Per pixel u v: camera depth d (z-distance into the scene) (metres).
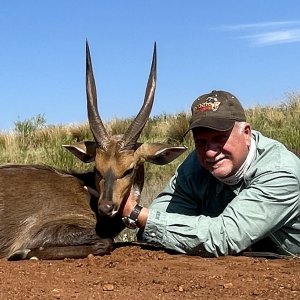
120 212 2.13
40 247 2.14
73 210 2.24
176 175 2.17
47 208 2.22
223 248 1.92
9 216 2.18
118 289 1.60
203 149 1.93
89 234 2.14
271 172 1.90
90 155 2.29
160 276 1.74
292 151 2.14
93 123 2.21
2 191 2.22
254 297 1.51
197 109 1.91
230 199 2.04
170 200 2.15
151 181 4.09
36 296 1.54
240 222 1.89
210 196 2.09
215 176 1.95
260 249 2.09
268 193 1.89
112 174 2.14
